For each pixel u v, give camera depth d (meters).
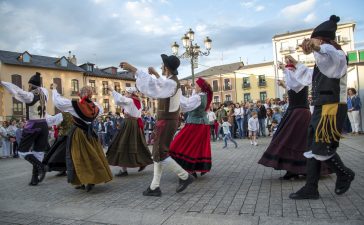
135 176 5.62
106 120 15.52
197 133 4.97
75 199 4.13
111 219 3.18
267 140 11.90
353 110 11.27
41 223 3.17
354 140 9.27
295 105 4.54
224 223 2.88
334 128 3.33
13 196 4.46
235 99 46.81
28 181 5.70
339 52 3.24
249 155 7.64
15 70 31.98
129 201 3.86
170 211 3.34
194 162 4.88
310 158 3.51
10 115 30.81
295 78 4.21
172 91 3.89
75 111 4.47
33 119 5.30
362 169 4.94
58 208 3.69
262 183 4.44
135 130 5.70
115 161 5.55
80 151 4.45
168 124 4.02
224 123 10.00
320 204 3.29
